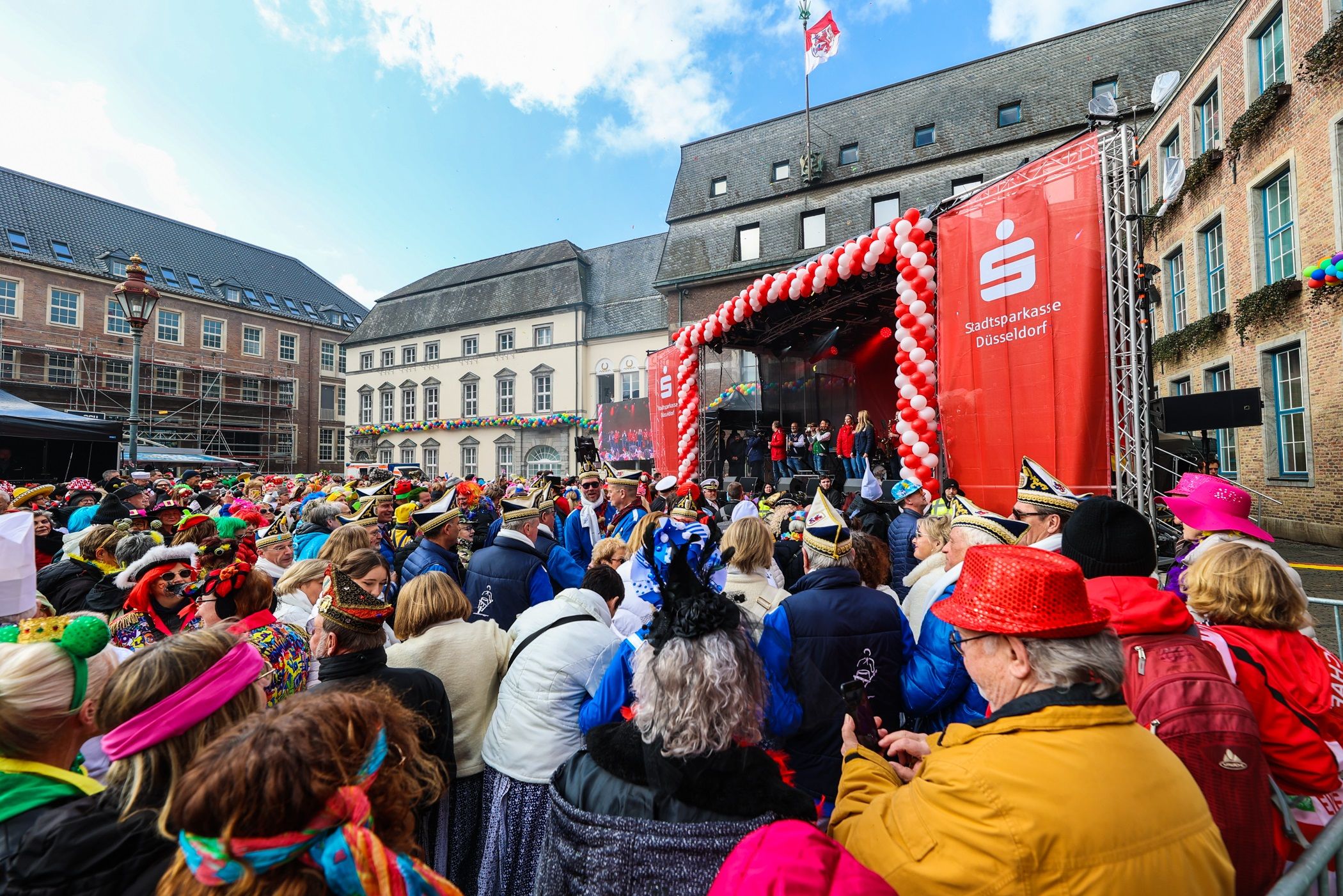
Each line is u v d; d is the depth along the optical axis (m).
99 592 3.51
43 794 1.29
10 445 16.72
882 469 13.13
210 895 0.95
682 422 14.89
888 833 1.22
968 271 6.89
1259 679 1.66
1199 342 13.97
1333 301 10.25
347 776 1.00
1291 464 11.62
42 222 35.44
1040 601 1.22
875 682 2.27
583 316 32.84
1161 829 1.05
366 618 2.08
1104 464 5.66
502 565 3.85
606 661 2.42
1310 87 10.57
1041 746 1.12
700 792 1.28
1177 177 9.66
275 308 44.19
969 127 21.92
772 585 2.92
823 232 24.02
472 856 2.43
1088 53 20.84
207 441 39.00
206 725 1.31
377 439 38.34
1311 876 1.31
